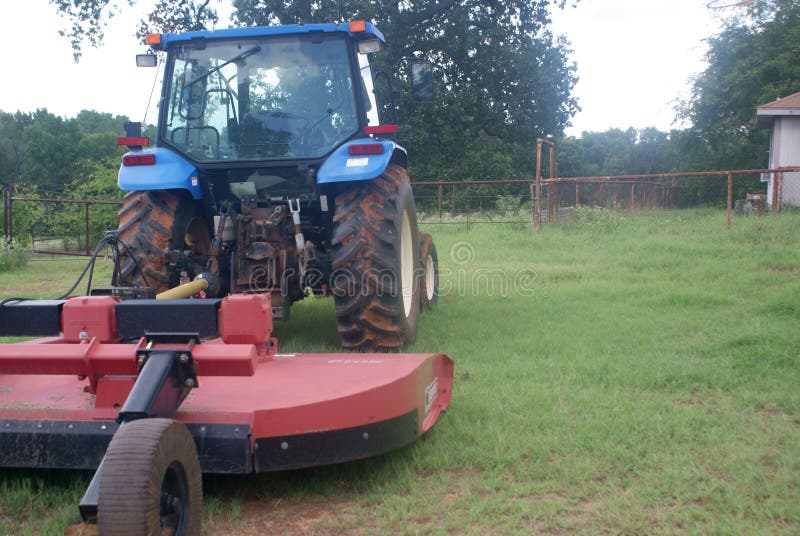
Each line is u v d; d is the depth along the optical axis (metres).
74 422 2.81
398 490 3.09
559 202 18.36
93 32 23.28
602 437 3.58
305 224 5.59
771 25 29.66
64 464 2.80
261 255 5.17
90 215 18.33
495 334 5.99
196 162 5.46
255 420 2.77
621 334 5.87
